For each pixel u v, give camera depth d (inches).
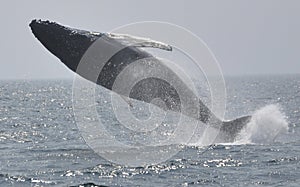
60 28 3255.4
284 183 2672.2
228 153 3472.0
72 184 2728.8
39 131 5748.0
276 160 3240.7
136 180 2797.7
